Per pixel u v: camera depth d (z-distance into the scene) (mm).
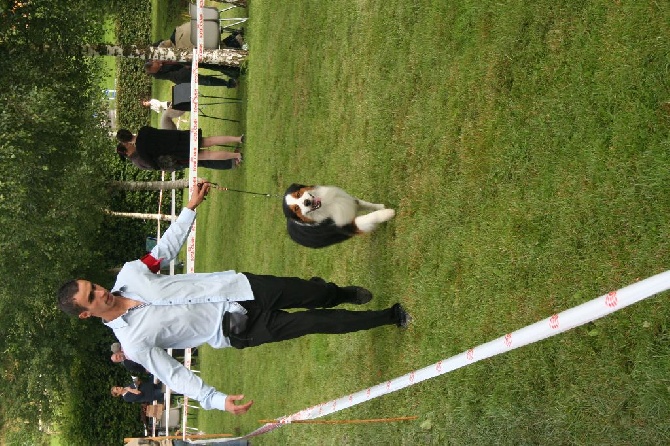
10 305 9438
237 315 3965
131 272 3932
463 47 4617
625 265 3211
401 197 5121
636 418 3010
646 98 3236
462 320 4191
